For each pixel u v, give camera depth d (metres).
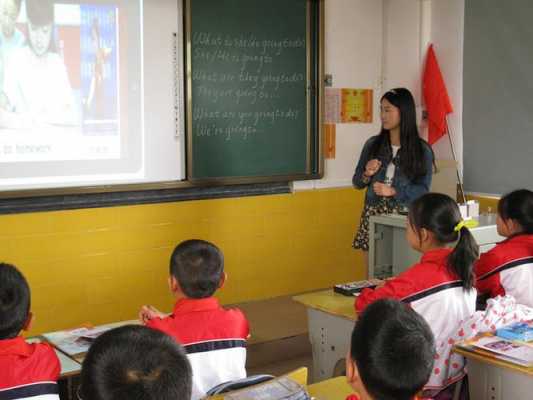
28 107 4.11
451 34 5.58
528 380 2.21
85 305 4.42
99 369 1.07
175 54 4.61
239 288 5.12
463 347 2.34
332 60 5.44
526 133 5.15
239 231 5.07
